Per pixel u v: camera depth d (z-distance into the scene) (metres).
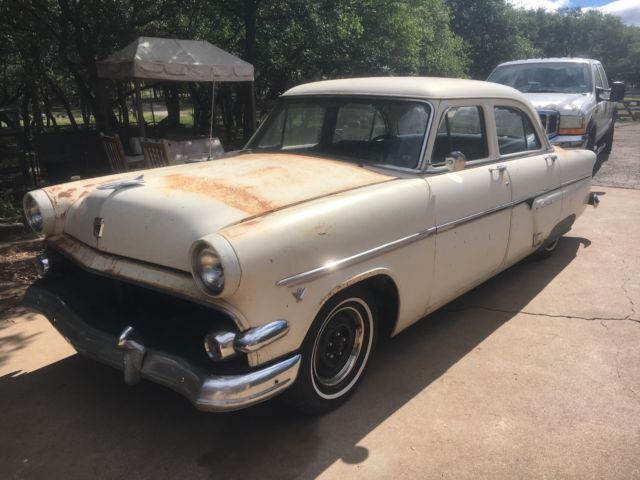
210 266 2.33
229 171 3.32
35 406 3.15
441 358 3.66
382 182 3.28
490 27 34.50
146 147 8.19
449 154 3.63
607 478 2.57
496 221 3.99
